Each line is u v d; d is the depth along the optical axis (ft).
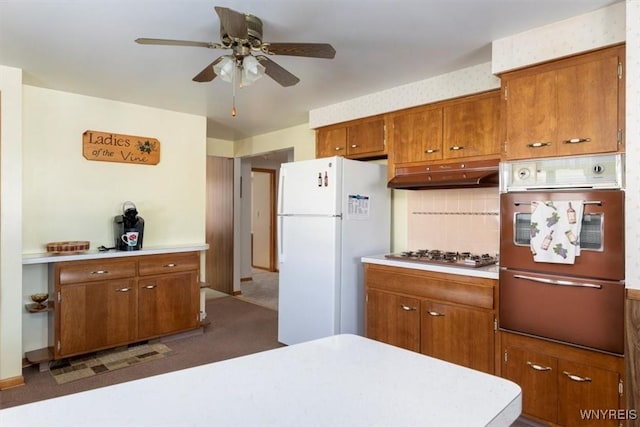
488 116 9.64
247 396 2.95
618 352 6.77
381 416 2.67
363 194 11.80
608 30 6.89
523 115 8.00
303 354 3.86
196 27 7.57
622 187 6.83
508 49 8.04
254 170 25.32
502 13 7.07
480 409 2.79
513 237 8.07
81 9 6.85
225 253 20.18
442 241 11.57
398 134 11.46
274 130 17.37
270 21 7.30
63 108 11.64
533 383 7.81
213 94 11.91
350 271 11.41
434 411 2.75
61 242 11.48
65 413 2.68
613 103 6.97
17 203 9.55
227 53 8.68
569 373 7.36
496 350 8.36
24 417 2.62
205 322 13.66
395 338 10.18
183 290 12.80
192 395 2.97
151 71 9.93
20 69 9.60
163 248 12.60
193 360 11.15
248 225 23.45
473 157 9.91
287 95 12.10
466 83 9.79
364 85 11.10
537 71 7.82
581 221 7.18
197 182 14.61
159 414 2.68
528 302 7.82
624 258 6.75
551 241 7.46
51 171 11.45
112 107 12.58
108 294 11.19
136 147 13.05
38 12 6.95
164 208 13.80
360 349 4.01
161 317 12.28
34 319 10.98
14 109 9.52
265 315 16.03
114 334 11.30
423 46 8.47
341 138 13.12
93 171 12.25
